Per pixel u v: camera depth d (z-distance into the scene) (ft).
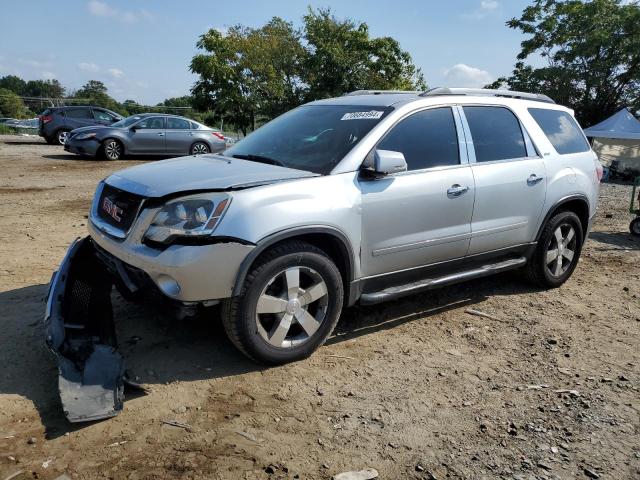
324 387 11.60
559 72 92.63
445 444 9.95
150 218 11.26
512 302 17.37
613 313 16.93
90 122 71.46
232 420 10.26
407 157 14.02
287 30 95.50
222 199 11.10
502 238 16.26
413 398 11.39
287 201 11.69
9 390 10.75
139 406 10.50
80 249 13.47
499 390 11.93
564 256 18.66
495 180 15.61
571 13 92.07
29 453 9.01
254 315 11.50
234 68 91.45
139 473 8.70
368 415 10.69
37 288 16.16
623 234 28.81
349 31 94.63
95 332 11.59
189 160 14.40
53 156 56.08
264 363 12.10
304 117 15.81
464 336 14.65
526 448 9.94
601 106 93.04
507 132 16.61
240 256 11.01
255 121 96.99
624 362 13.60
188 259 10.66
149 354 12.48
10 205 28.96
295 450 9.52
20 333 13.10
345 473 9.00
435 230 14.42
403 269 14.14
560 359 13.58
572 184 17.93
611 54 90.17
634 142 69.36
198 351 12.75
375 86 93.45
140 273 11.19
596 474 9.31
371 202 12.99
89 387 10.17
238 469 8.95
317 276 12.23
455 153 15.05
